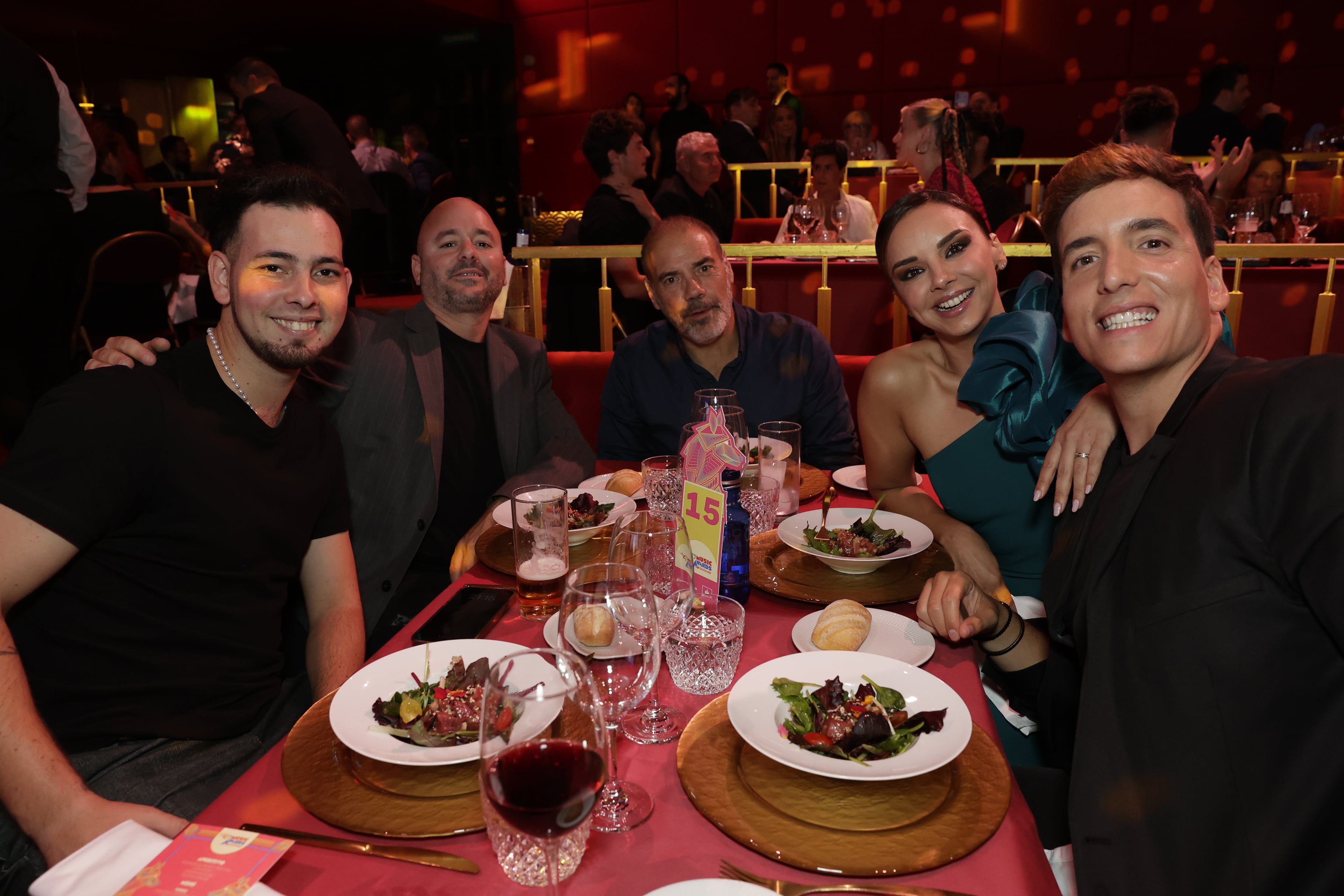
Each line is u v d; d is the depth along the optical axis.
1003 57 8.16
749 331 2.38
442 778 0.88
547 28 9.56
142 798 1.15
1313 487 0.81
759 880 0.74
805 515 1.65
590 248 3.38
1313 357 0.90
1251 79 7.54
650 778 0.90
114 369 1.29
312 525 1.50
